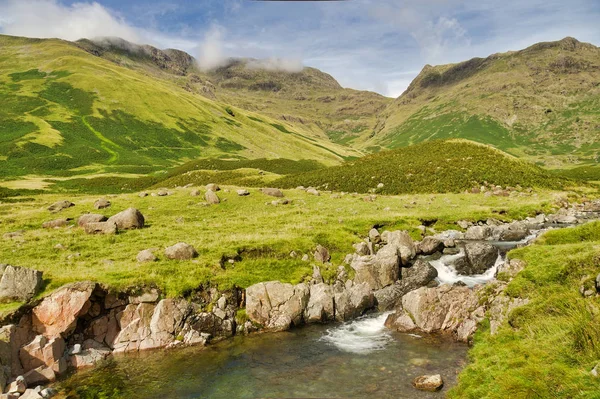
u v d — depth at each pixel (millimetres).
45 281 20641
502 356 15250
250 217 44844
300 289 24125
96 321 20062
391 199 62406
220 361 18641
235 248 29484
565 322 15344
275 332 22172
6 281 18703
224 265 27344
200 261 26281
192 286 22922
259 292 23359
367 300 25453
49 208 44812
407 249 33188
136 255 27406
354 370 17156
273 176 109000
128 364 18391
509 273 21938
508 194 66625
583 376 11750
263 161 167750
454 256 35531
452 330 20531
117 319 20609
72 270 23188
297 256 30359
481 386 13727
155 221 41344
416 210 52312
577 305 15922
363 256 31578
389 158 100938
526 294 19141
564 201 64312
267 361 18500
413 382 15516
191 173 117688
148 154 195250
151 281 22297
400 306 25016
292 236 33656
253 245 30438
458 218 48750
